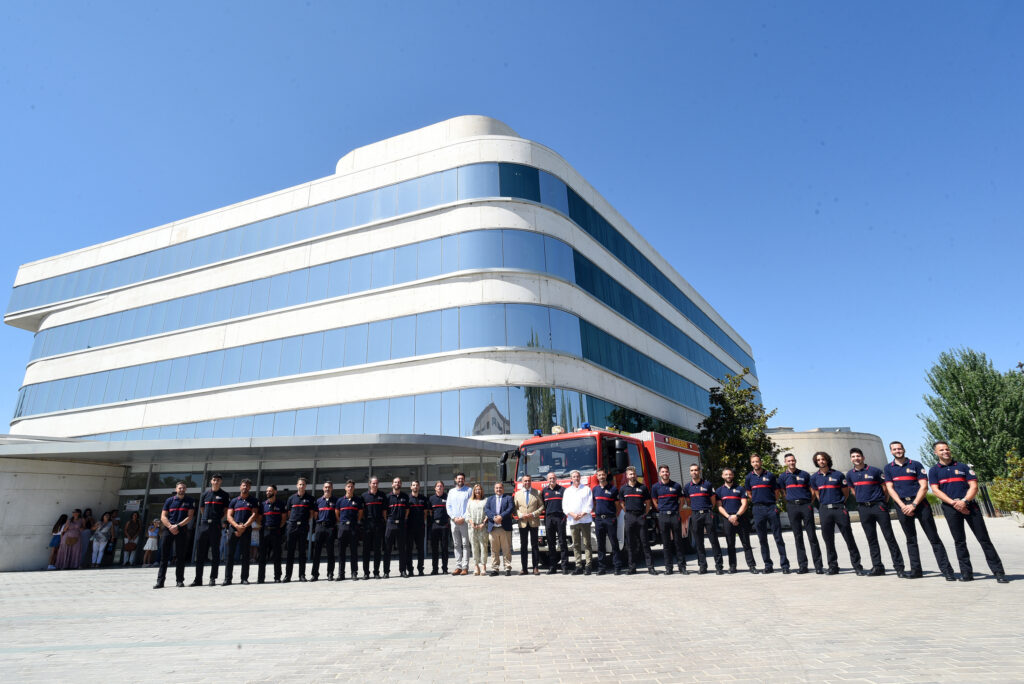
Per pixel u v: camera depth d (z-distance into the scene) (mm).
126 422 29750
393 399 24031
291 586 10945
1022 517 19859
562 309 24547
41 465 16906
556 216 26000
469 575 11961
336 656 5020
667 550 10711
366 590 9898
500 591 9031
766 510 10289
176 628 6648
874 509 9094
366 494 12523
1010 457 21312
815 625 5473
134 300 32469
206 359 28938
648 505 12883
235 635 6121
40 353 34938
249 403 27031
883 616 5754
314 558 12125
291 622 6824
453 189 25688
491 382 22594
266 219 30062
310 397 25781
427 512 13031
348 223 27812
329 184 28984
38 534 16594
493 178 25312
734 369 50250
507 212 24844
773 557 14531
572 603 7469
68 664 5000
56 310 35531
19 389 35281
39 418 32812
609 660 4496
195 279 30938
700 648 4766
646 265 35281
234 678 4406
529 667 4391
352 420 24547
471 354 23078
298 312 27453
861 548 16328
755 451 29438
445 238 25109
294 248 28781
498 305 23484
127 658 5184
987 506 24797
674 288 39625
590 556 11203
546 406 22656
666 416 32781
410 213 26266
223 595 9758
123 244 34250
